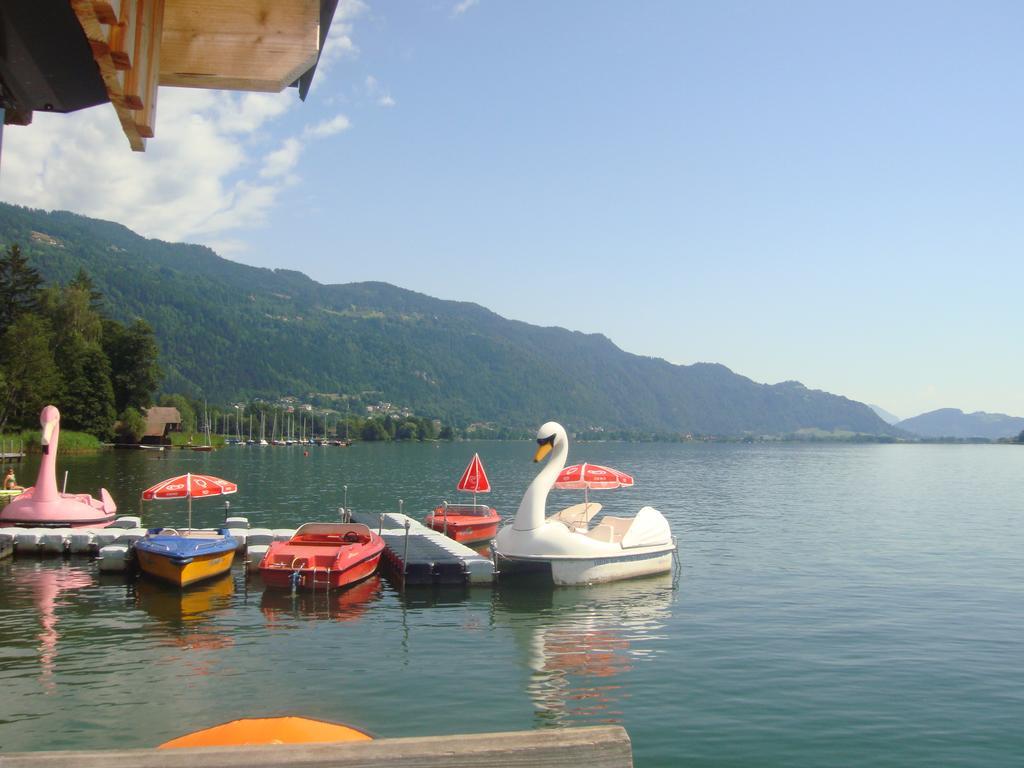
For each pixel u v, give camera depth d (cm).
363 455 12838
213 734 619
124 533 2442
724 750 1045
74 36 329
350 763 234
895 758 1024
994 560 2609
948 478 8381
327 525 2259
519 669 1388
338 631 1638
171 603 1862
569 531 2189
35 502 2636
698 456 16150
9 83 350
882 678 1341
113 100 340
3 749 1031
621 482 2612
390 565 2312
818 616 1794
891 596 2019
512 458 12731
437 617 1772
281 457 11144
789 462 13138
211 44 400
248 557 2172
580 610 1847
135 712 1163
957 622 1736
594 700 1230
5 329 8719
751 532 3375
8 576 2133
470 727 1120
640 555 2220
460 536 2936
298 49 409
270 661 1420
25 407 7894
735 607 1884
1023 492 6156
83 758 224
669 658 1459
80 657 1430
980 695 1258
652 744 1064
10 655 1439
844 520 3903
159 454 9662
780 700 1233
